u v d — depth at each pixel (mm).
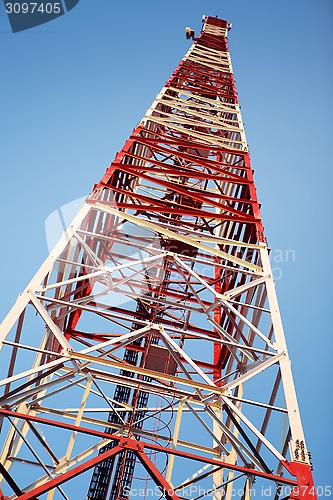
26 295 18250
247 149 36781
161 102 40656
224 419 25641
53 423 14977
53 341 22844
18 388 17016
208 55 63656
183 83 50812
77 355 17703
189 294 30922
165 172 29750
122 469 22281
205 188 37406
